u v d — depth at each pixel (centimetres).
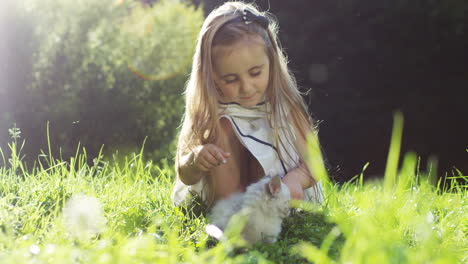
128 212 344
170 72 771
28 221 304
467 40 1294
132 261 233
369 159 1338
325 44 1412
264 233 296
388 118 1351
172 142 747
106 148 714
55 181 398
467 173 1273
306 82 1410
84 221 301
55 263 229
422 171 1303
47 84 689
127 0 786
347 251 242
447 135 1321
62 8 712
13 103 675
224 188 353
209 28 349
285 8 1434
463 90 1320
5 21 675
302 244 284
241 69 342
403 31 1341
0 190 385
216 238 304
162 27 789
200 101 354
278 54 369
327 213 362
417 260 236
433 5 1307
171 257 248
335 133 1375
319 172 351
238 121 359
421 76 1351
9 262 228
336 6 1397
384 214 327
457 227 338
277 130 357
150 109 741
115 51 737
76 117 692
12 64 676
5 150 655
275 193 290
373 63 1381
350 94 1391
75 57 706
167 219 338
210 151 324
